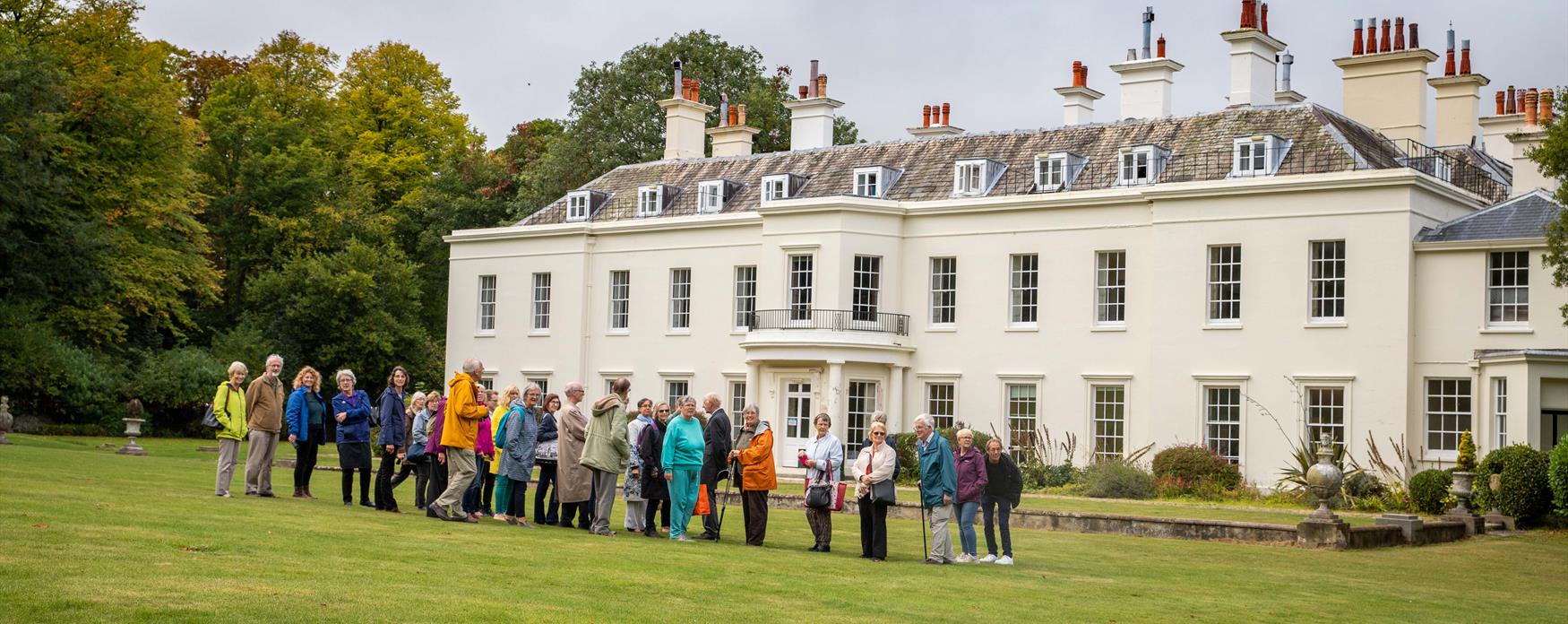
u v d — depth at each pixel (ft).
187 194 171.83
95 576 32.73
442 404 59.31
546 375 147.54
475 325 154.51
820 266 126.21
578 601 35.42
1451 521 76.95
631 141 192.34
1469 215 104.68
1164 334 112.37
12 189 131.23
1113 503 95.30
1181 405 111.14
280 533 44.65
